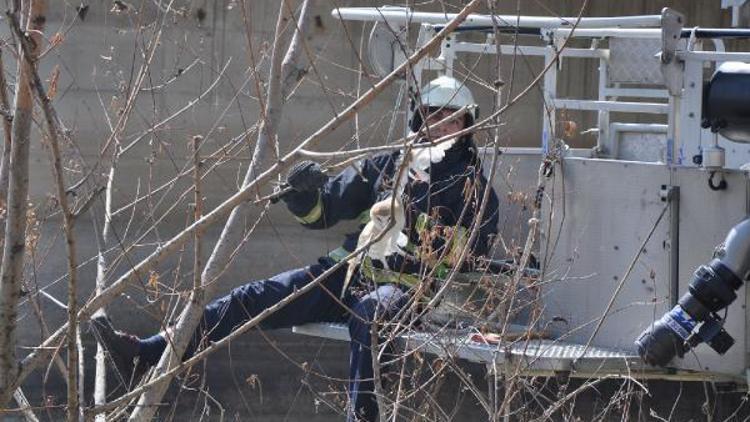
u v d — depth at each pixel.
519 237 13.06
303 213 12.65
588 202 12.24
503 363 11.07
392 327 11.27
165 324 9.40
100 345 10.67
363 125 21.75
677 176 11.66
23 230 7.08
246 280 22.69
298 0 11.56
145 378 9.93
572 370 11.37
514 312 11.32
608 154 16.64
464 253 10.09
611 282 12.07
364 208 12.87
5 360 7.31
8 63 10.95
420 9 17.05
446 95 12.36
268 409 21.64
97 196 7.16
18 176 6.95
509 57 22.97
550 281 11.46
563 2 26.59
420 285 10.42
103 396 10.28
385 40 13.91
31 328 18.95
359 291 12.33
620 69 14.77
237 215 8.99
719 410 13.18
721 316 11.68
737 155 14.95
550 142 12.59
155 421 15.66
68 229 7.01
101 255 10.00
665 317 11.20
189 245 20.38
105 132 21.11
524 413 11.60
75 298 7.25
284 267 22.77
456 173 12.40
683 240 11.65
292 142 22.48
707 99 11.79
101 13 21.47
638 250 11.89
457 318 11.68
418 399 11.95
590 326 12.20
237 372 21.61
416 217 11.93
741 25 16.64
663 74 11.82
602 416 11.82
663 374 11.80
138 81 9.98
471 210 12.30
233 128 22.17
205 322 12.93
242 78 22.22
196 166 8.45
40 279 20.00
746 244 10.94
